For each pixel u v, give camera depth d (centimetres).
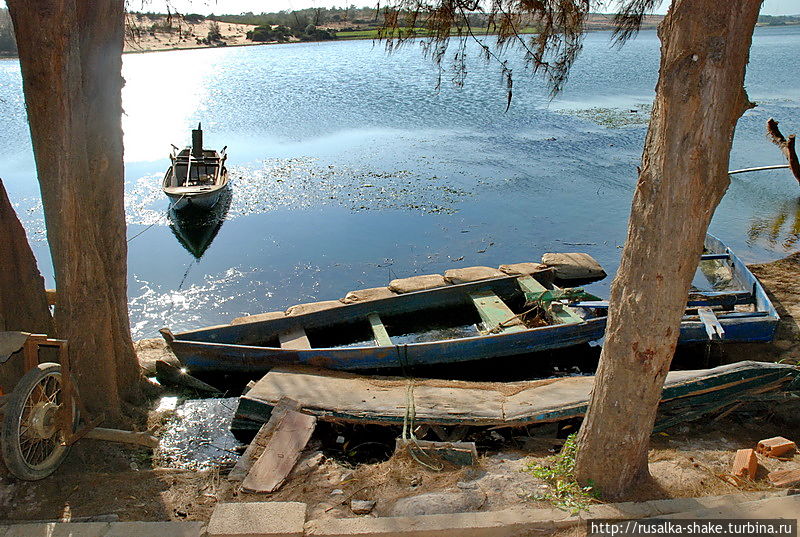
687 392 711
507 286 1188
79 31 672
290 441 662
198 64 4506
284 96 3297
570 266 1350
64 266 651
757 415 763
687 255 448
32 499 558
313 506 546
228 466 696
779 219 1683
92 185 716
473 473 584
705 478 561
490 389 800
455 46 4072
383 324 1113
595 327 1016
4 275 671
